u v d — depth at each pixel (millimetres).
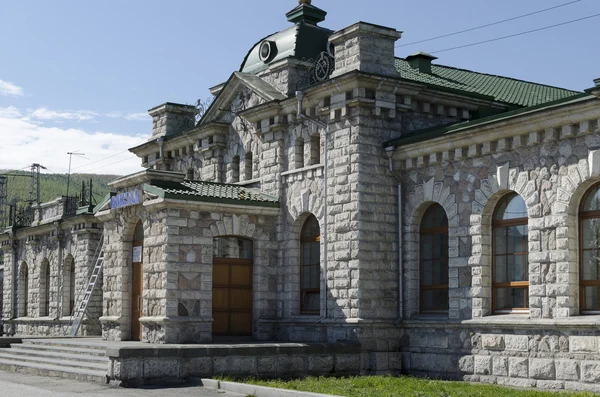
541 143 23344
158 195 28406
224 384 21594
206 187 30641
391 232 27781
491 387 21812
